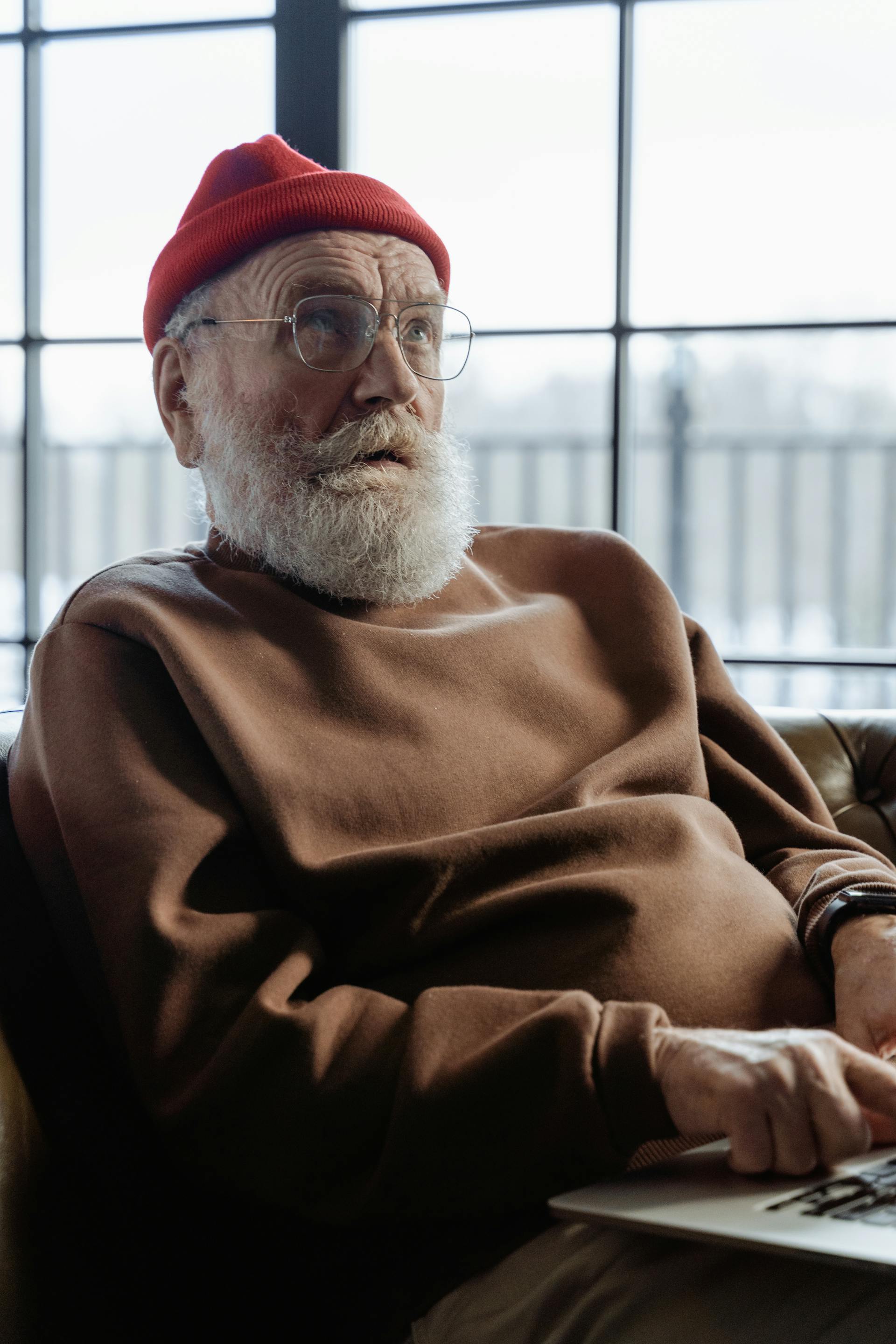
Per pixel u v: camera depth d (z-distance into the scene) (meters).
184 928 0.83
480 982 0.90
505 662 1.10
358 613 1.12
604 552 1.28
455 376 1.24
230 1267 0.86
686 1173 0.64
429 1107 0.70
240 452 1.12
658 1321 0.66
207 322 1.15
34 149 2.21
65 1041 0.89
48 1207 0.79
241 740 0.92
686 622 1.32
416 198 2.10
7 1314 0.74
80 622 1.01
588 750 1.10
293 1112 0.75
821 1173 0.63
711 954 0.92
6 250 2.24
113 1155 0.85
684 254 2.09
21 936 0.90
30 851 0.95
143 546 3.41
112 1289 0.82
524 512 3.65
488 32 2.04
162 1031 0.81
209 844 0.88
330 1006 0.79
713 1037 0.67
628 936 0.90
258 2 2.08
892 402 3.43
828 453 3.58
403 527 1.09
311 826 0.92
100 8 2.14
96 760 0.91
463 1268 0.75
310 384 1.10
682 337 2.09
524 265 2.09
